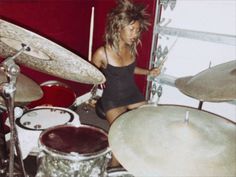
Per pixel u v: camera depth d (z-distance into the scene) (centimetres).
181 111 131
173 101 298
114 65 224
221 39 259
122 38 216
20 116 193
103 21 332
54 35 297
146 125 118
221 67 177
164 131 114
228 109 270
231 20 255
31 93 167
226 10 255
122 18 210
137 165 102
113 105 226
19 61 171
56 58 129
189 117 125
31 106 235
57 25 297
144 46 304
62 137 152
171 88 295
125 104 230
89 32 344
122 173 151
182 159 103
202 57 275
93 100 323
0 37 133
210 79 165
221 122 126
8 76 130
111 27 217
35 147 178
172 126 115
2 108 174
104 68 227
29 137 177
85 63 127
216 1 258
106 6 324
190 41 277
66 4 300
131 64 231
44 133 155
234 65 173
